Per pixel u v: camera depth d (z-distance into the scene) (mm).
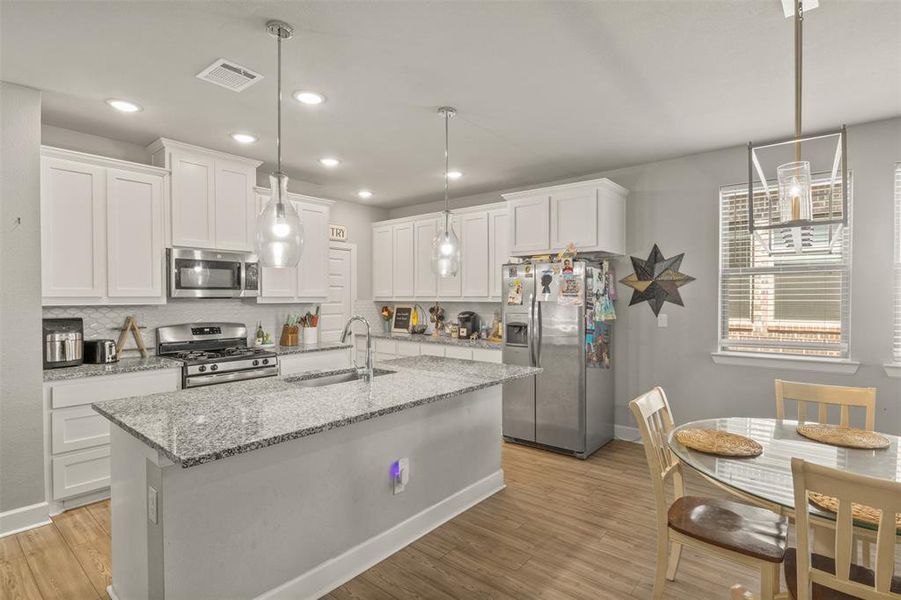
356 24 2104
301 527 2088
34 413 2773
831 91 2779
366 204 6125
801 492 1299
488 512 2941
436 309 5715
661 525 1946
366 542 2369
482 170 4527
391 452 2510
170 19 2059
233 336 4344
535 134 3525
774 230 1863
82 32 2156
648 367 4297
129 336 3715
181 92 2797
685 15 2035
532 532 2691
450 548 2521
